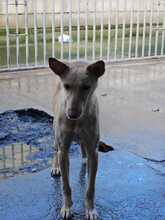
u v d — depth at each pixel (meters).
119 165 1.74
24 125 2.25
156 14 4.53
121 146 1.94
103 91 2.94
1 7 4.28
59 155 1.39
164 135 2.10
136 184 1.59
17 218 1.37
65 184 1.38
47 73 3.47
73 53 4.15
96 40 4.78
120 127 2.20
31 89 2.95
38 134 2.13
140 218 1.38
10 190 1.54
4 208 1.42
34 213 1.40
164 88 3.05
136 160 1.79
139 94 2.88
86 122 1.33
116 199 1.48
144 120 2.32
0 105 2.55
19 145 1.99
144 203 1.46
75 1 4.79
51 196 1.51
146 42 4.85
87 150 1.38
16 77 3.33
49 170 1.71
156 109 2.53
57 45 4.47
